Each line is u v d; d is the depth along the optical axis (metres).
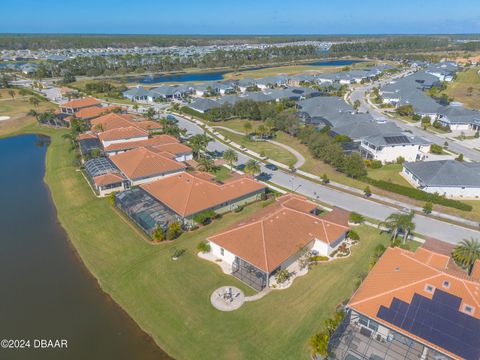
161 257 50.69
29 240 57.31
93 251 53.62
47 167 87.62
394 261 42.59
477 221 61.12
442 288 36.81
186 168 82.44
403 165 80.25
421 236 56.56
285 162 88.88
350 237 54.78
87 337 39.25
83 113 125.44
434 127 120.88
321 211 64.38
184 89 171.62
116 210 64.06
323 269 48.16
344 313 38.34
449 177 70.62
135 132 97.69
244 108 128.88
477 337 31.98
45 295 45.44
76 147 96.12
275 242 48.16
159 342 38.12
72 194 71.06
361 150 92.88
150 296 43.97
